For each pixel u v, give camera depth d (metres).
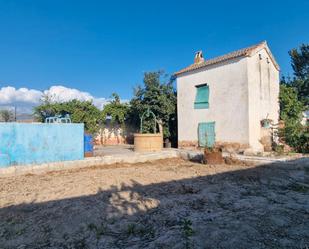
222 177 10.30
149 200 7.08
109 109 27.30
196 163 14.48
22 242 4.80
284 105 19.27
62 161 12.62
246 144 16.62
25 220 5.76
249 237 4.85
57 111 25.31
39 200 7.19
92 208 6.36
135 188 8.49
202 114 19.58
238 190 8.27
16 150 11.84
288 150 16.83
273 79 18.73
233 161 13.89
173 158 16.64
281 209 6.42
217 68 18.59
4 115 29.27
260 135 17.30
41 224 5.51
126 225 5.50
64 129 13.23
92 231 5.23
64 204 6.73
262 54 17.77
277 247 4.47
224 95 18.05
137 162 14.98
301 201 7.11
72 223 5.52
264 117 17.70
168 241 4.73
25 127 12.11
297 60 25.52
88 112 26.33
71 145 13.41
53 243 4.79
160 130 23.25
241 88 17.00
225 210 6.42
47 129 12.73
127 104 27.72
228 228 5.27
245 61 16.80
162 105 22.56
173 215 6.05
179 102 21.56
